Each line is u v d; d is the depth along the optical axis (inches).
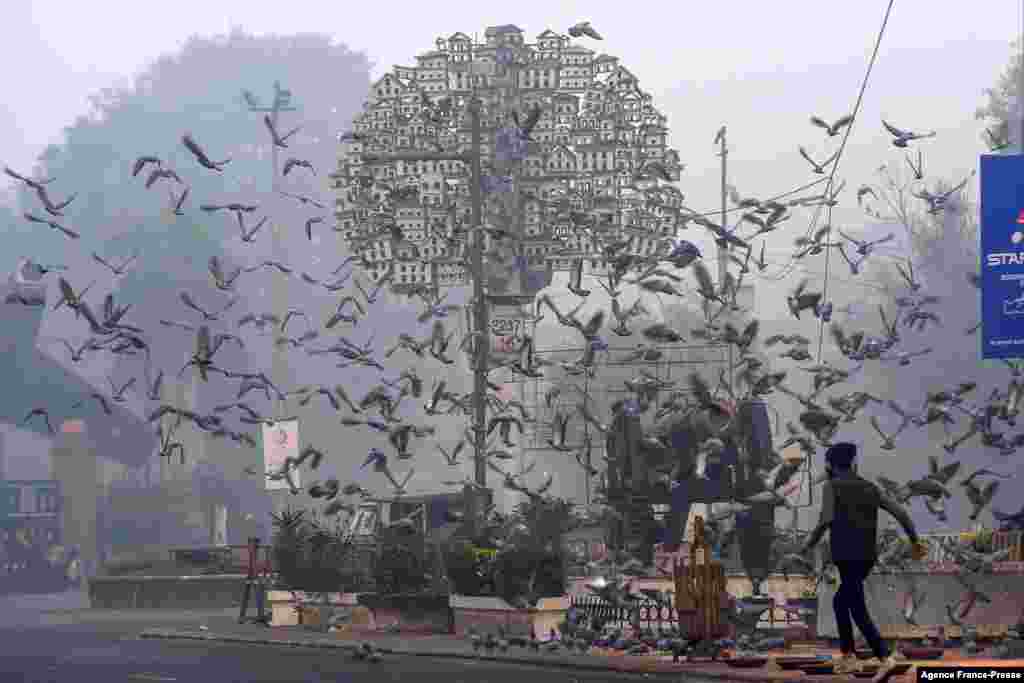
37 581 2802.7
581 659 935.0
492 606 1135.0
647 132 1598.2
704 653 911.0
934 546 1005.8
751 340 1058.7
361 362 1189.1
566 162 1581.0
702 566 920.3
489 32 1598.2
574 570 1259.2
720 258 1624.0
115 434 2989.7
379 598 1272.1
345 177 1592.0
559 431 1299.2
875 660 774.5
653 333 1071.0
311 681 853.2
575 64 1598.2
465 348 1405.0
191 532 3275.1
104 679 894.4
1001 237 924.0
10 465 4534.9
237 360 3432.6
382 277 1566.2
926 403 1040.2
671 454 1186.0
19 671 961.5
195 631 1352.1
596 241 1549.0
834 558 745.6
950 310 2957.7
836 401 1039.6
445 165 1579.7
